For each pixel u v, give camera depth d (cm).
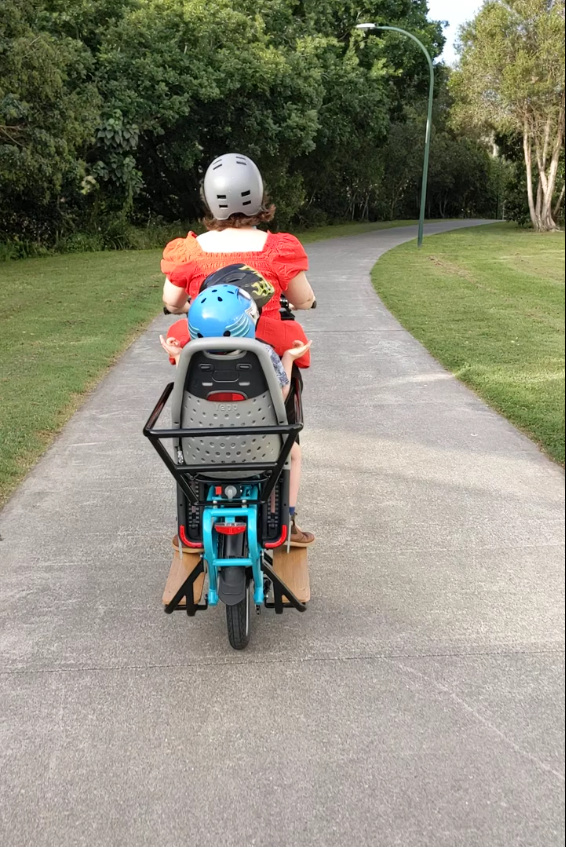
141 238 3138
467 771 269
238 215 323
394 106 5234
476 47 3912
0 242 2725
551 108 3909
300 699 309
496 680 319
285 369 320
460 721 295
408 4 4428
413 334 1072
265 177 3762
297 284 331
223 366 286
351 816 250
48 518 482
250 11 3403
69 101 2442
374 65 4044
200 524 333
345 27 4219
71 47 2609
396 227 5103
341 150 4725
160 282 1764
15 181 2377
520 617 367
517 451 597
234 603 306
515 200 5312
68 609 379
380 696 310
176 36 3003
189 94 2941
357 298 1440
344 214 6575
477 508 491
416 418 684
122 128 2861
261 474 310
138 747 284
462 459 579
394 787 262
